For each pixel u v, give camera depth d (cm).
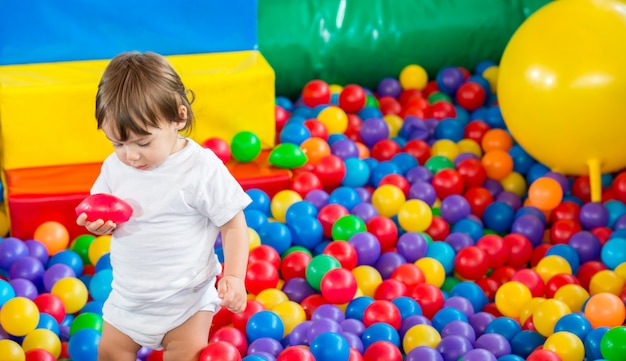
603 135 367
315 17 468
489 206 382
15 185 356
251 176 381
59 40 387
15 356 273
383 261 342
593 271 334
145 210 236
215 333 289
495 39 496
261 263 324
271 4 462
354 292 309
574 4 380
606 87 357
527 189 411
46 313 302
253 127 397
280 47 464
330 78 486
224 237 245
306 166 397
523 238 354
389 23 480
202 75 381
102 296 319
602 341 273
